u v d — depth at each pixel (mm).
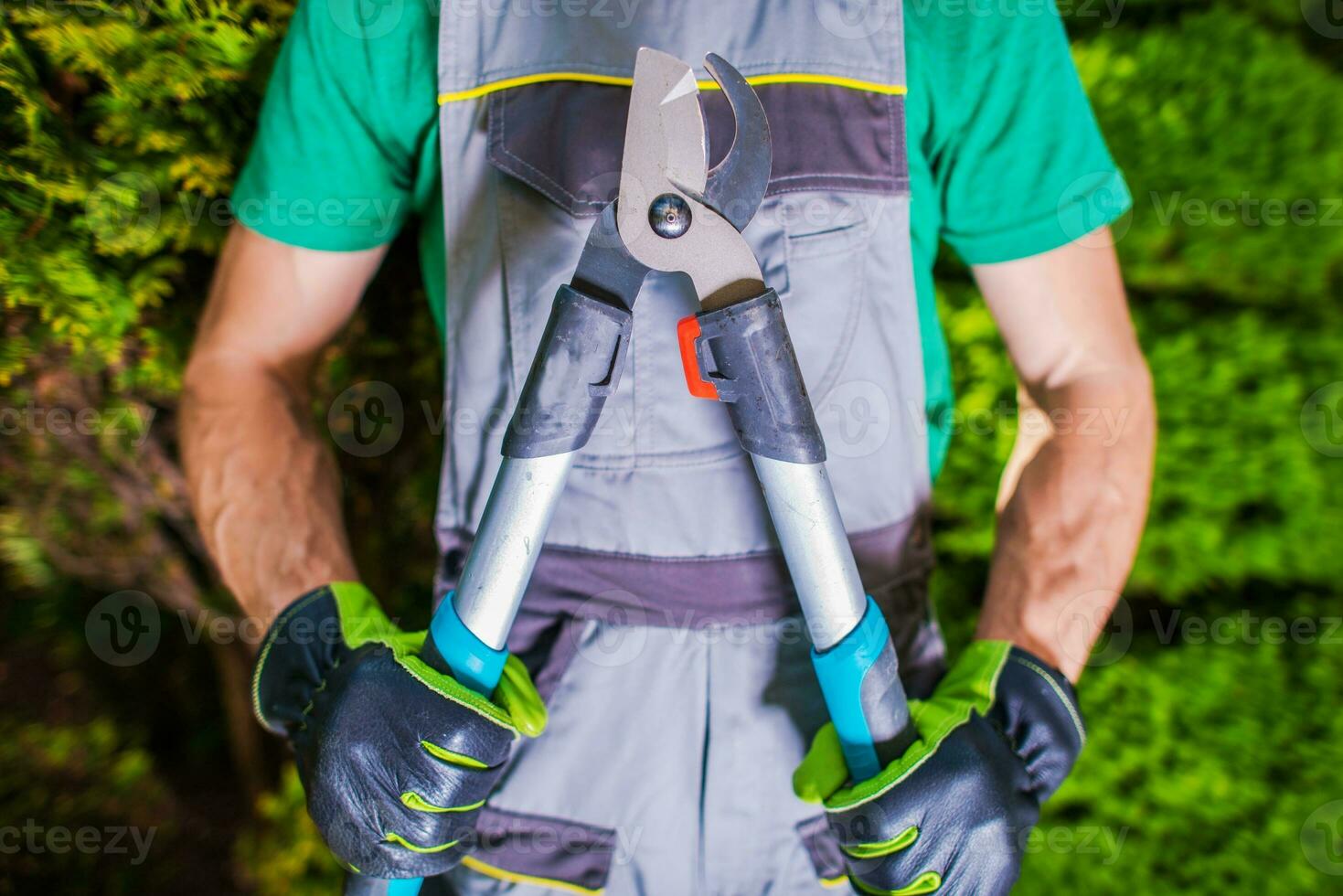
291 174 886
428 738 750
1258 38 1682
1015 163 862
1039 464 959
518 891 933
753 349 691
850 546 802
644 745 902
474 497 882
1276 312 1804
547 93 803
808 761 833
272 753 1887
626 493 844
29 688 2109
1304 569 1788
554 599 895
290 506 941
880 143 820
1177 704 1746
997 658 896
